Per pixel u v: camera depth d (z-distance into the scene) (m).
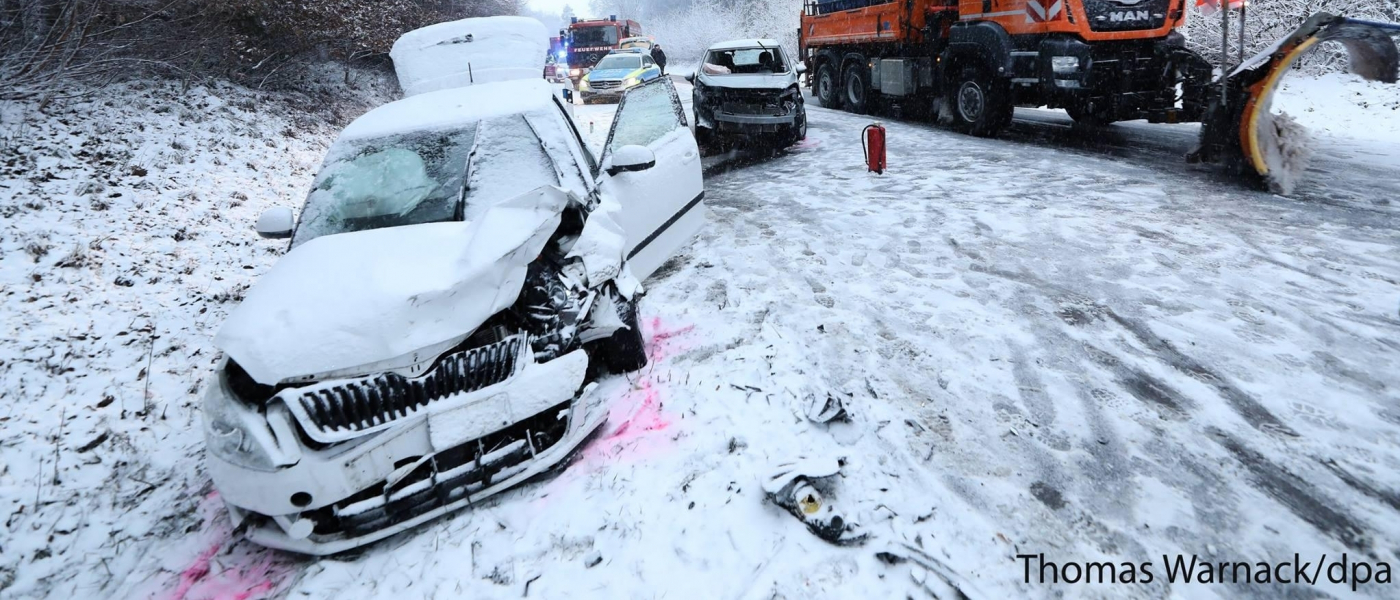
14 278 5.51
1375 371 3.56
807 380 3.93
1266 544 2.59
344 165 4.04
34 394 4.29
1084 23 8.82
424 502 2.88
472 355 2.96
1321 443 3.09
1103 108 9.24
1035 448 3.23
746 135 10.85
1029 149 9.86
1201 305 4.45
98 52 9.40
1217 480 2.93
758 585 2.56
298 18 12.26
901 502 2.92
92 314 5.24
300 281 3.08
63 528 3.28
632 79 19.30
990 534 2.74
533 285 3.38
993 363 4.01
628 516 2.97
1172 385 3.63
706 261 6.04
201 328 5.30
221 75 12.12
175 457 3.82
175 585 2.88
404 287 2.91
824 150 11.04
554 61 30.33
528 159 4.02
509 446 3.00
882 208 7.31
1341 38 6.25
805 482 2.86
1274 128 6.93
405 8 15.14
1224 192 6.84
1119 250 5.50
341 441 2.69
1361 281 4.57
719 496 3.04
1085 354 4.01
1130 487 2.94
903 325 4.57
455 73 5.41
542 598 2.62
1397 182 6.84
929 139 11.34
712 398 3.79
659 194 5.14
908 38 12.53
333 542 2.78
